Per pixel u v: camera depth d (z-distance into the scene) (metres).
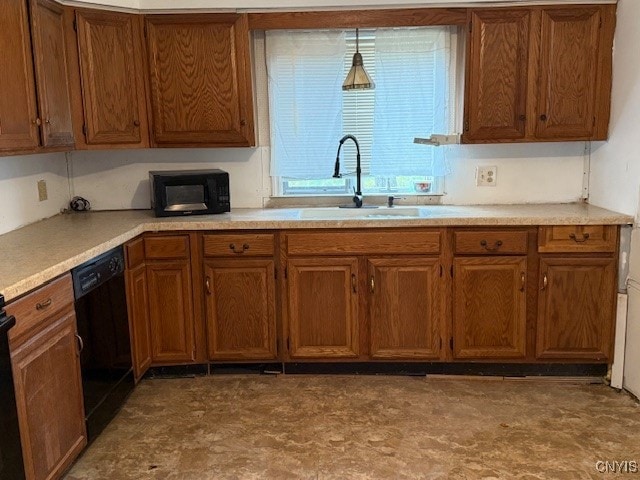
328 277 3.23
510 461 2.44
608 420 2.79
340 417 2.85
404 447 2.56
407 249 3.18
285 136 3.68
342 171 3.74
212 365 3.39
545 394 3.08
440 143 3.43
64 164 3.65
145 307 3.21
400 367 3.35
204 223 3.18
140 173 3.72
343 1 3.29
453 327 3.24
